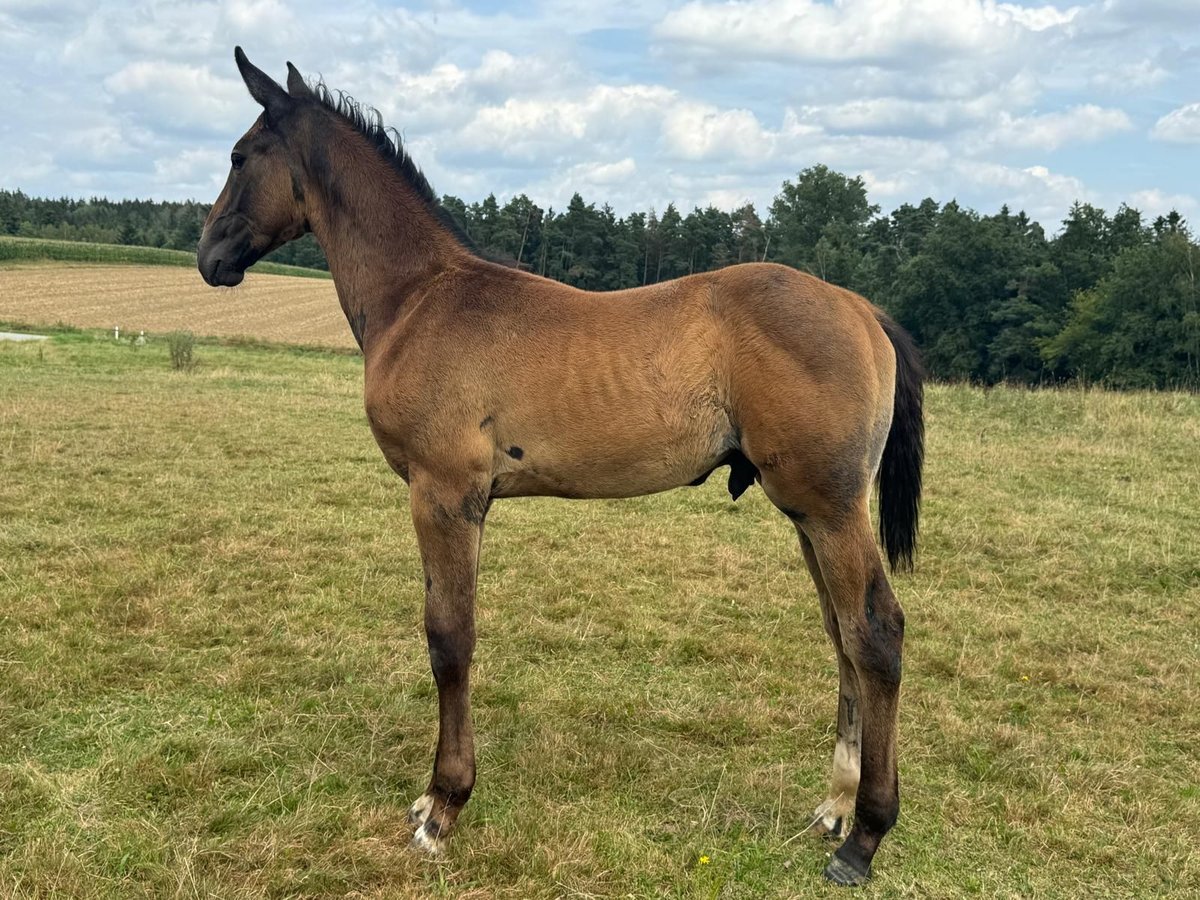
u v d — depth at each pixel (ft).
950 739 12.14
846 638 9.07
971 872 9.43
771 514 24.99
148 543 19.95
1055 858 9.68
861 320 9.47
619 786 10.94
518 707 12.99
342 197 11.05
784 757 11.85
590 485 9.62
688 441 9.21
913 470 9.97
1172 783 11.21
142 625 15.35
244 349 82.43
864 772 9.14
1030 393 46.98
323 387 52.01
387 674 13.94
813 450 8.82
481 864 9.23
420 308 10.10
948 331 128.88
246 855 9.09
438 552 9.62
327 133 11.16
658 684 14.10
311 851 9.32
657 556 20.68
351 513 23.68
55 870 8.71
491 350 9.45
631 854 9.45
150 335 89.25
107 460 28.40
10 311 109.50
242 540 20.49
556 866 9.05
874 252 184.55
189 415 38.24
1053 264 124.47
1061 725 12.81
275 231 11.72
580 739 11.95
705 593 18.33
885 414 9.49
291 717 12.28
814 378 8.82
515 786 10.87
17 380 49.11
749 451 9.16
